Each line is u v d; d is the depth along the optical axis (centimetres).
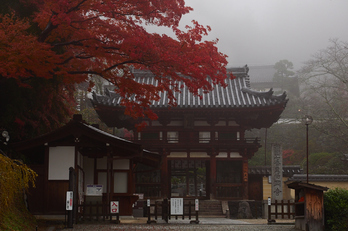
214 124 3328
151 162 2353
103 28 1509
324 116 4766
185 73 1499
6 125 1867
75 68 1565
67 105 2542
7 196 1015
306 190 1416
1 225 1119
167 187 3281
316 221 1398
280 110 3177
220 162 3312
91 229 1410
